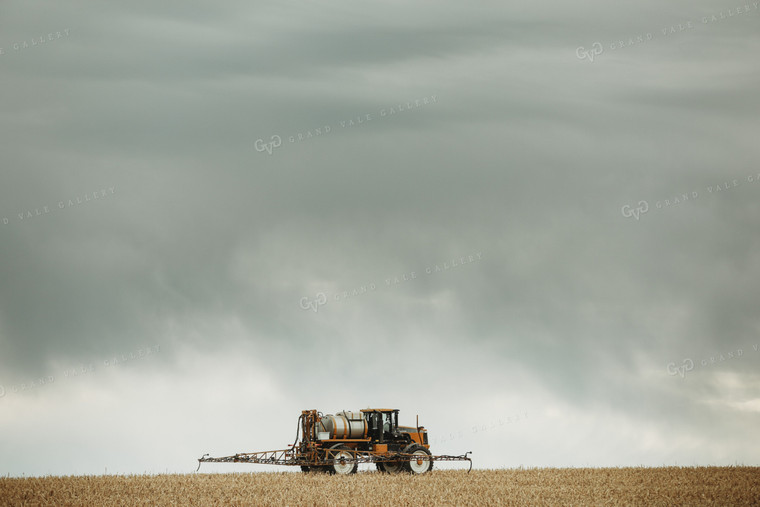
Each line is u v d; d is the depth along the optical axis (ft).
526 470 392.27
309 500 281.74
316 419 374.43
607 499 293.84
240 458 366.63
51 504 269.64
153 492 299.58
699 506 284.20
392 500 282.15
